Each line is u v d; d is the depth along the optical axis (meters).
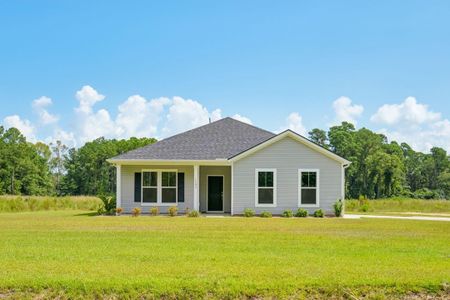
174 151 28.61
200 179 29.08
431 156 98.62
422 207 40.47
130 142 87.00
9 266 10.58
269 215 25.59
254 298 8.83
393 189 85.25
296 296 8.88
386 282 9.33
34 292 8.98
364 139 88.75
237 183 26.72
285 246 13.66
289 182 26.56
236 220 22.91
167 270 10.20
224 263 10.97
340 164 26.55
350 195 86.81
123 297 8.82
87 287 9.04
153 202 28.31
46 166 88.62
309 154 26.64
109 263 10.93
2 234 16.39
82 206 39.41
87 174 87.81
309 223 21.34
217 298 8.80
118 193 27.73
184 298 8.80
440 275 9.87
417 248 13.46
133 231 17.45
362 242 14.67
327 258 11.70
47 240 14.79
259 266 10.66
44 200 38.47
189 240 14.88
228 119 32.84
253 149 26.58
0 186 75.44
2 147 78.88
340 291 9.05
